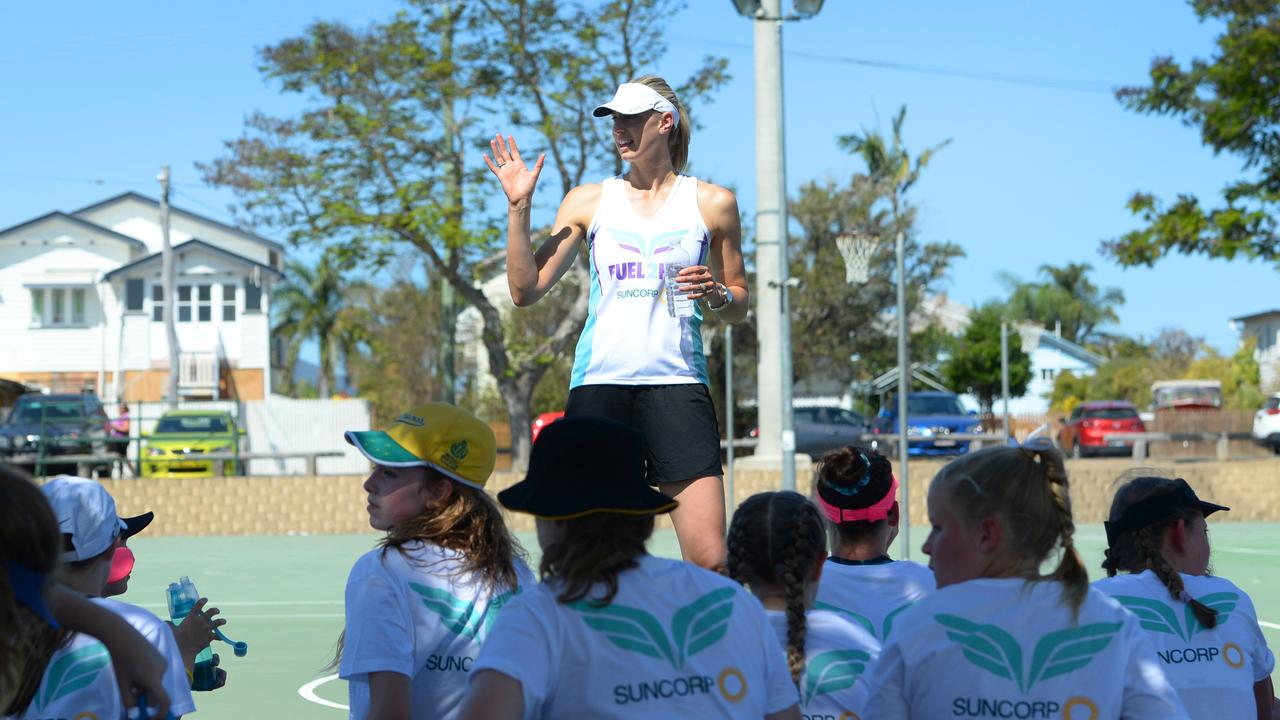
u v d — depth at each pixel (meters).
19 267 68.69
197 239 67.75
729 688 3.76
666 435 6.02
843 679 4.64
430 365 67.31
